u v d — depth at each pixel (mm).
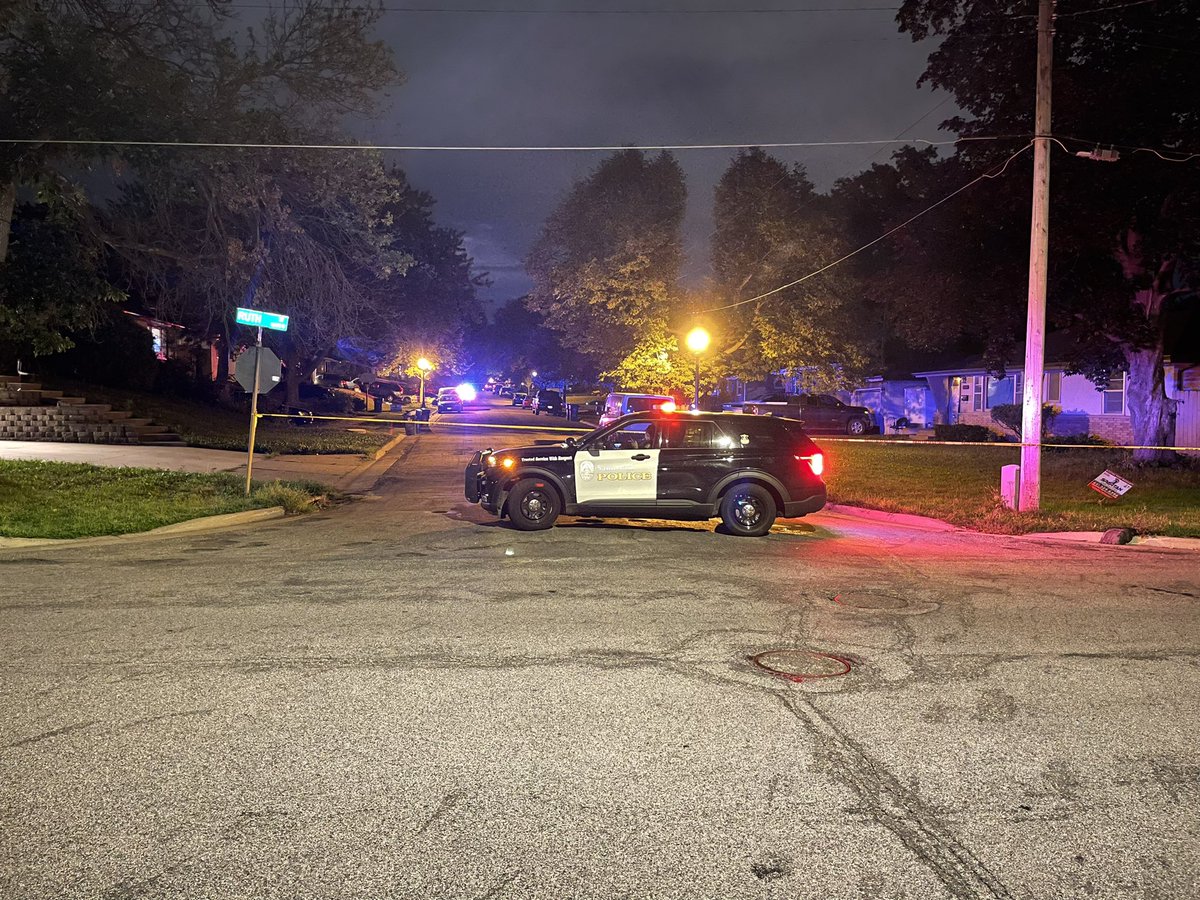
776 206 37250
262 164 21469
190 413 30859
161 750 4344
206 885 3150
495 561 9797
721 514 12141
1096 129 19062
